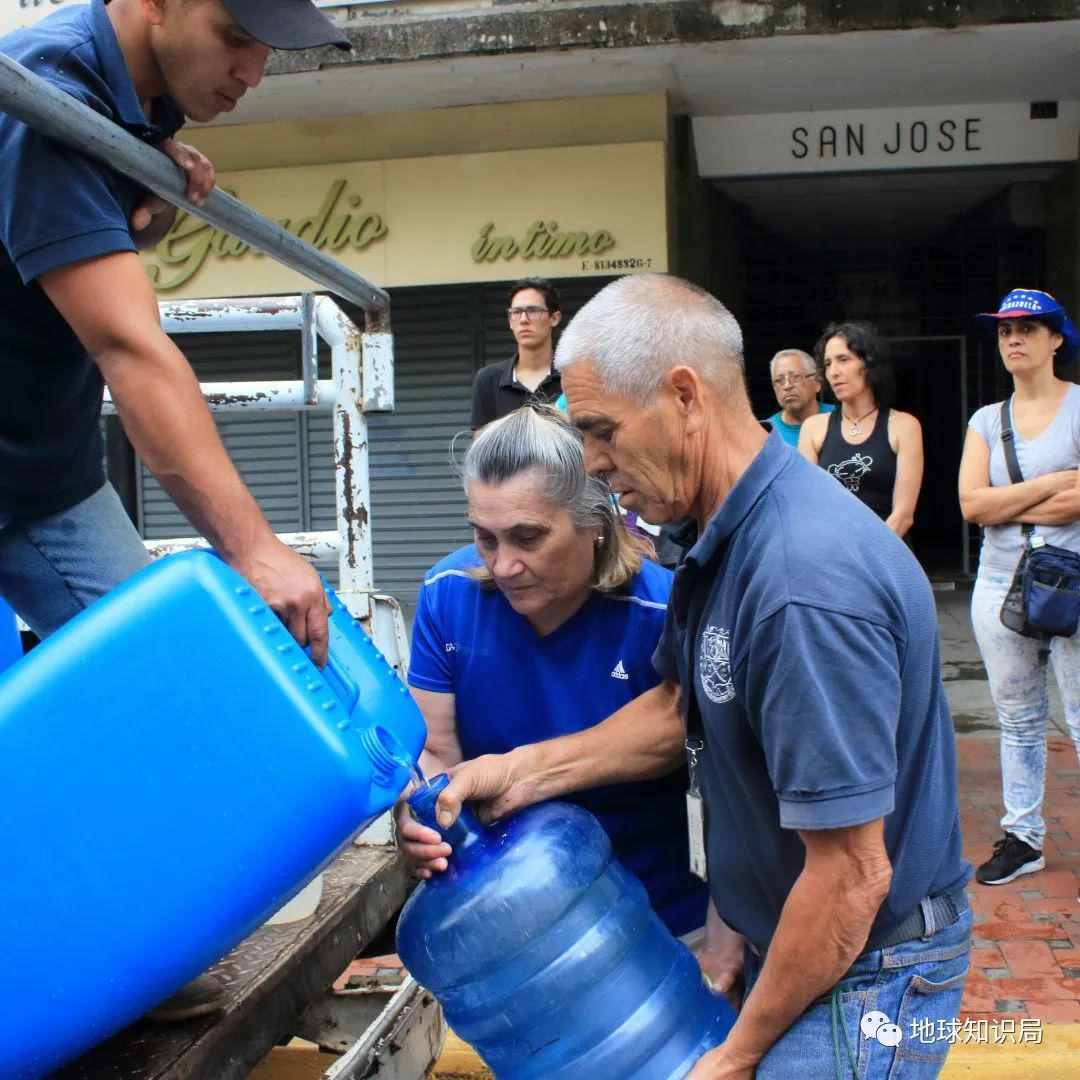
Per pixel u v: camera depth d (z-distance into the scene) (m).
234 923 1.26
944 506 12.84
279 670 1.28
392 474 9.74
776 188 10.05
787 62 7.80
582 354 1.58
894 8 7.08
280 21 1.47
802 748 1.42
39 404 1.65
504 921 1.68
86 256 1.38
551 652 2.04
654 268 8.45
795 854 1.59
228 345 9.85
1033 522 3.94
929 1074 1.64
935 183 9.88
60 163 1.38
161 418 1.38
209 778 1.24
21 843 1.18
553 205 8.54
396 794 1.42
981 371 11.37
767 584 1.46
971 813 4.86
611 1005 1.71
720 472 1.60
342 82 8.00
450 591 2.09
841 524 1.49
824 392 8.88
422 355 9.52
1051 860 4.31
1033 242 10.19
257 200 8.88
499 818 1.84
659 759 1.94
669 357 1.55
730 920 1.75
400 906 2.20
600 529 1.94
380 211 8.77
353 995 2.34
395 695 1.73
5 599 1.82
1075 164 9.02
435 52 7.45
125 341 1.38
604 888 1.78
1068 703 4.00
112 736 1.21
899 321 12.57
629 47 7.32
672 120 8.70
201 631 1.25
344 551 2.38
